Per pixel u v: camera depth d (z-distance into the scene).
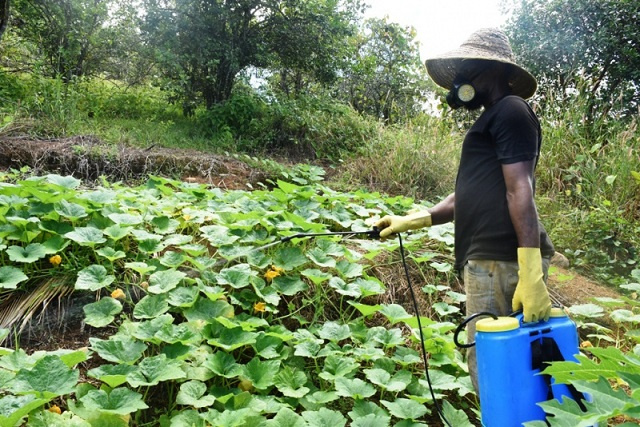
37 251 3.20
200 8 9.29
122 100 9.77
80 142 6.68
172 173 6.65
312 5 10.09
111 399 2.25
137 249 3.72
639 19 9.48
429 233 4.50
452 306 3.65
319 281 3.38
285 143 9.09
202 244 4.03
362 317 3.38
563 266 5.01
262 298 3.28
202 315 3.04
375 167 7.58
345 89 13.45
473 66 2.30
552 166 6.58
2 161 5.93
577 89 7.64
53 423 2.07
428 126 8.30
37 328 2.94
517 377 1.88
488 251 2.19
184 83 9.07
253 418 2.33
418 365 3.08
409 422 2.48
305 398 2.67
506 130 2.09
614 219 5.45
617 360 1.62
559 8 9.83
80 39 9.76
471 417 2.89
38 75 8.44
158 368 2.43
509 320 1.95
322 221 4.88
